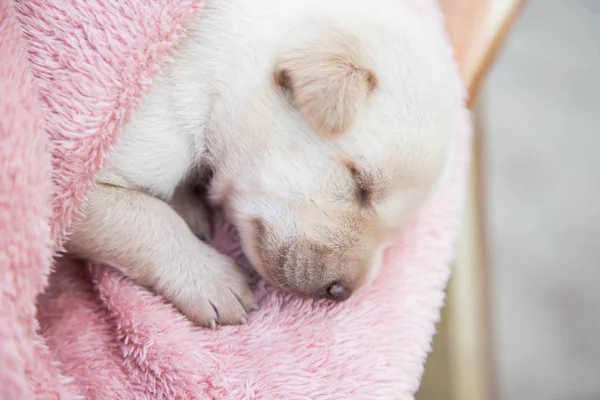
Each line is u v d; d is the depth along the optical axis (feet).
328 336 1.42
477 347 1.75
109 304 1.39
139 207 1.40
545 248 2.28
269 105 1.37
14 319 1.20
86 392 1.35
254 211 1.40
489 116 2.47
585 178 2.41
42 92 1.31
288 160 1.37
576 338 2.17
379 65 1.35
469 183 1.91
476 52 1.66
